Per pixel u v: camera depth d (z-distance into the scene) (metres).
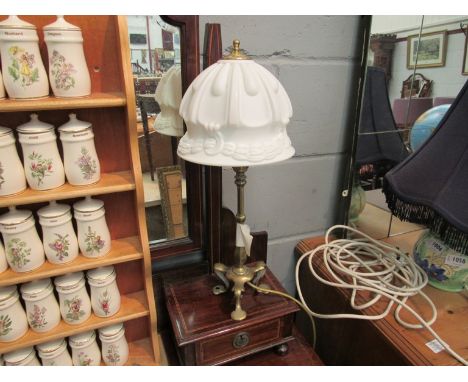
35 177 0.56
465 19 0.85
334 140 0.95
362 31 0.86
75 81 0.55
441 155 0.68
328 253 0.89
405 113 0.91
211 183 0.75
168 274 0.80
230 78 0.51
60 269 0.60
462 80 0.89
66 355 0.68
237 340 0.71
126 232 0.73
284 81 0.83
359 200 0.97
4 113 0.59
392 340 0.67
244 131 0.51
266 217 0.95
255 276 0.77
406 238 1.03
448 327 0.69
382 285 0.77
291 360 0.76
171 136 0.72
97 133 0.65
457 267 0.76
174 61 0.68
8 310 0.60
